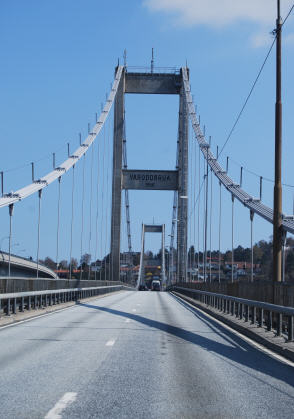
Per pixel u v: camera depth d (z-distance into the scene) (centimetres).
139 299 5209
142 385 1039
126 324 2322
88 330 2042
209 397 954
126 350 1516
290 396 983
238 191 3669
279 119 2238
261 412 855
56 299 3488
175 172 9025
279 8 2298
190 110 8112
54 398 913
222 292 3356
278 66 2270
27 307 2802
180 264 8712
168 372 1188
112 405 873
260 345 1727
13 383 1034
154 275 19925
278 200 2189
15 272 5666
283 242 2170
